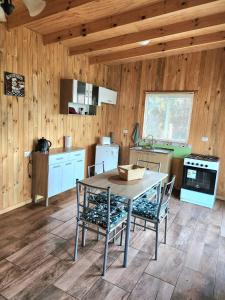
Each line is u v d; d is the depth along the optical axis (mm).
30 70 3547
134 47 4398
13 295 1927
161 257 2562
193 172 4211
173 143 5004
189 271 2363
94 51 4180
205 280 2246
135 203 2727
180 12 3121
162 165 4672
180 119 4926
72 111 4375
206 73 4543
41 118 3865
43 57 3752
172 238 2977
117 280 2172
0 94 3145
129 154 5219
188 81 4727
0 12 1931
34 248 2584
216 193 4660
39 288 2018
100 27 3262
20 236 2811
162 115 5113
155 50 4266
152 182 2666
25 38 3402
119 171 2766
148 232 3080
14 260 2363
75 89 4129
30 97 3605
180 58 4742
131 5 2908
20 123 3496
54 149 4109
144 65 5148
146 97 5203
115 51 4527
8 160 3385
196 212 3861
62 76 4203
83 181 2602
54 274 2197
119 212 2441
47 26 3406
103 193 2941
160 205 2447
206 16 3248
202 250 2744
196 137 4766
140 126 5379
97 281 2143
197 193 4195
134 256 2551
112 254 2561
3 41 3086
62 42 4035
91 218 2318
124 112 5527
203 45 4156
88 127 5129
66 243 2715
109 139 5484
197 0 2688
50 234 2889
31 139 3723
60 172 3881
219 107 4496
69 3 2674
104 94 5016
